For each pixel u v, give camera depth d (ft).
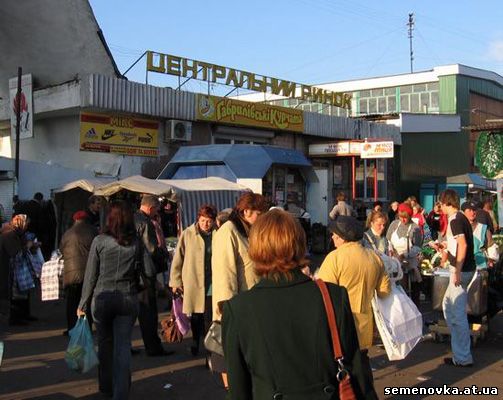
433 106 112.78
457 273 20.81
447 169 88.63
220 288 15.17
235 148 48.55
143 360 21.75
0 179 46.65
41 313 31.37
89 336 16.85
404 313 16.69
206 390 18.28
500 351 23.41
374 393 7.69
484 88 112.78
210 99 55.77
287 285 7.71
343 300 7.74
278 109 62.28
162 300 34.86
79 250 23.81
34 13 55.47
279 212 8.16
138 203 38.14
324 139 70.03
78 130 53.36
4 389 18.40
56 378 19.56
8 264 26.43
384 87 118.93
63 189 40.04
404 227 30.12
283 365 7.29
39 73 60.23
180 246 20.85
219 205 36.81
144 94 50.72
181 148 50.47
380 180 73.72
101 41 56.13
